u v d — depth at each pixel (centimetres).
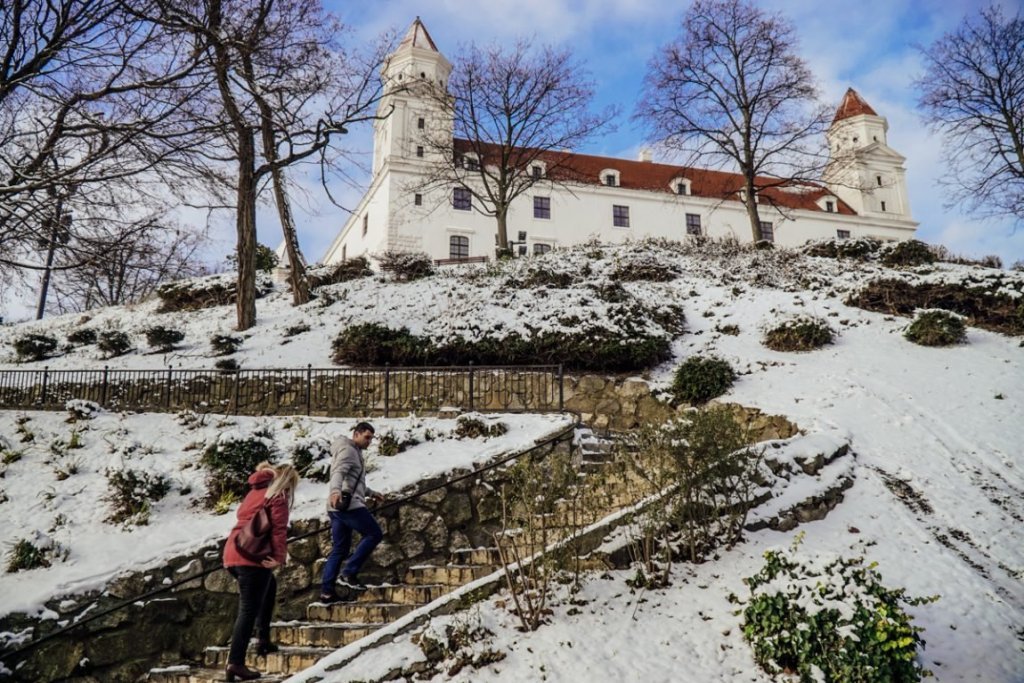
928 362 1344
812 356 1434
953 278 1653
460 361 1432
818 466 853
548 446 915
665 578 627
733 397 1259
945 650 547
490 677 500
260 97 1288
